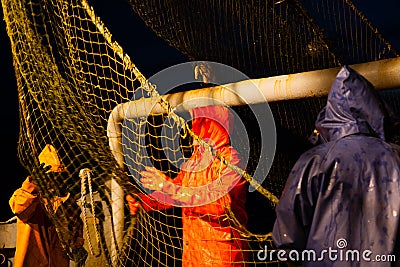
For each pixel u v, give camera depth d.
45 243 4.85
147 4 4.48
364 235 2.40
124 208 4.28
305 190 2.51
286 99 3.75
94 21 3.55
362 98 2.58
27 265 4.80
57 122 3.64
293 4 4.71
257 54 4.96
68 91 3.69
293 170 2.57
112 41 3.55
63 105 3.65
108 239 4.73
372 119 2.57
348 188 2.46
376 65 3.33
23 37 3.61
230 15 4.83
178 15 4.58
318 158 2.53
